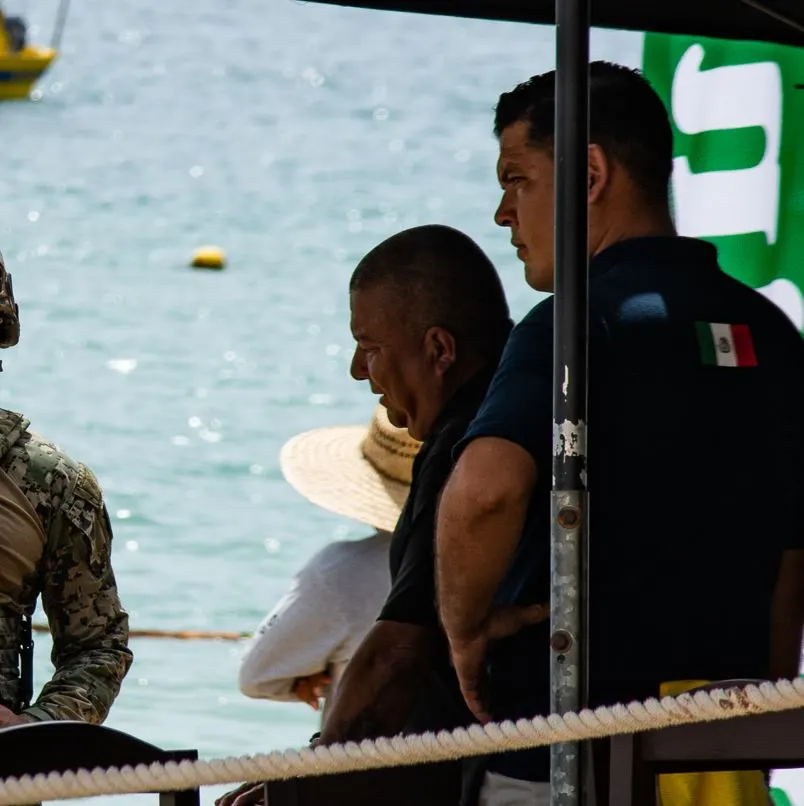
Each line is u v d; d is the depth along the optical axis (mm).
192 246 85375
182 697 25125
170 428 49625
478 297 12141
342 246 86188
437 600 10680
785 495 10602
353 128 136125
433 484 11789
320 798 10891
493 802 10477
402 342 12062
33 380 55656
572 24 9305
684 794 10359
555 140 9453
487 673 10312
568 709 9180
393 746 8445
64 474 12555
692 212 15664
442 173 111688
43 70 145625
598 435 10055
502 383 10141
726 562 10297
